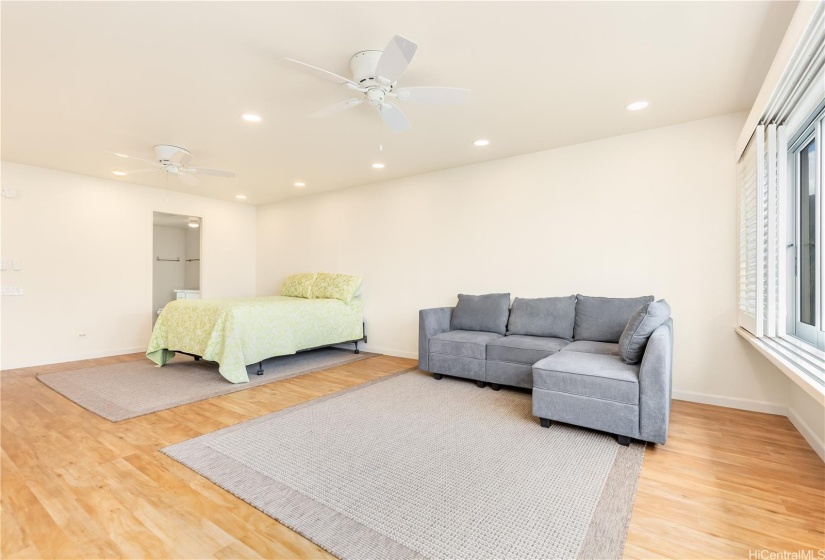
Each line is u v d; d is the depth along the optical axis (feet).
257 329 12.77
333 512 5.36
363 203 17.15
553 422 8.71
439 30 6.35
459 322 13.19
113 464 6.72
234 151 12.44
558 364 8.26
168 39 6.55
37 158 13.07
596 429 7.81
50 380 12.11
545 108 9.32
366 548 4.65
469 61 7.27
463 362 11.65
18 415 9.11
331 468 6.59
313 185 17.15
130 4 5.67
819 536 4.80
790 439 7.76
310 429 8.29
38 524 5.07
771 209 7.51
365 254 17.07
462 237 14.25
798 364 5.63
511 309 12.54
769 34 6.39
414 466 6.67
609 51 6.93
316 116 7.90
